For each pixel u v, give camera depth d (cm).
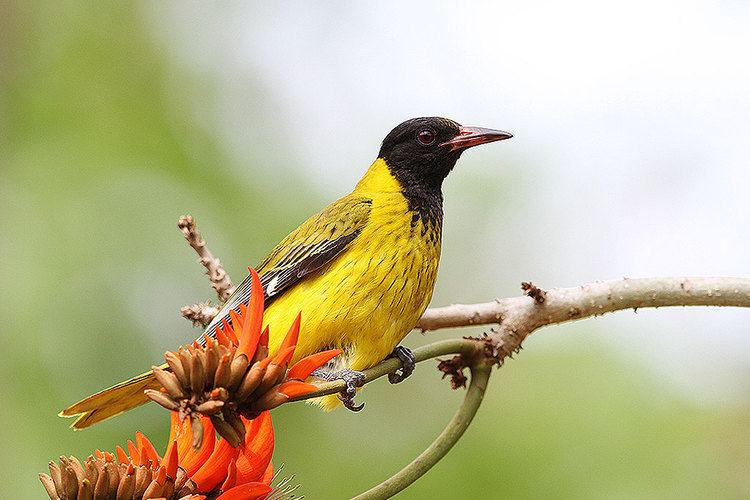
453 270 1620
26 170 1404
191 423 507
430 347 726
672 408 1273
